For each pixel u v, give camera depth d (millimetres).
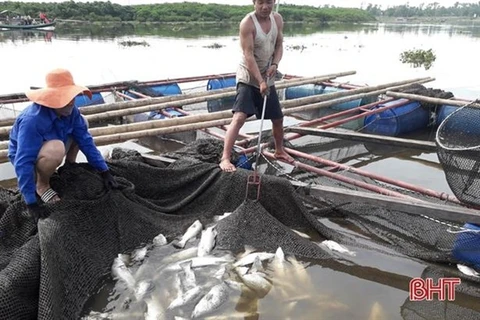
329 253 4473
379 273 4219
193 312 3590
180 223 4949
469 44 29750
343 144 8258
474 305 3797
